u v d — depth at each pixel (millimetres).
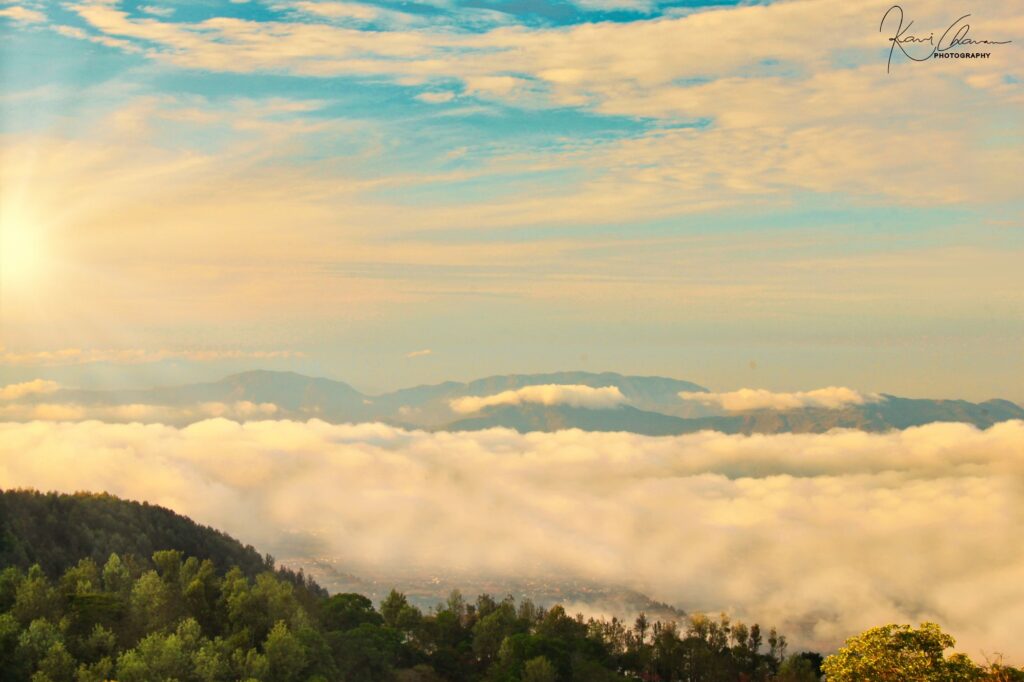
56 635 144625
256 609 185375
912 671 86375
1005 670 85875
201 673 145375
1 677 137375
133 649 147375
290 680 161375
